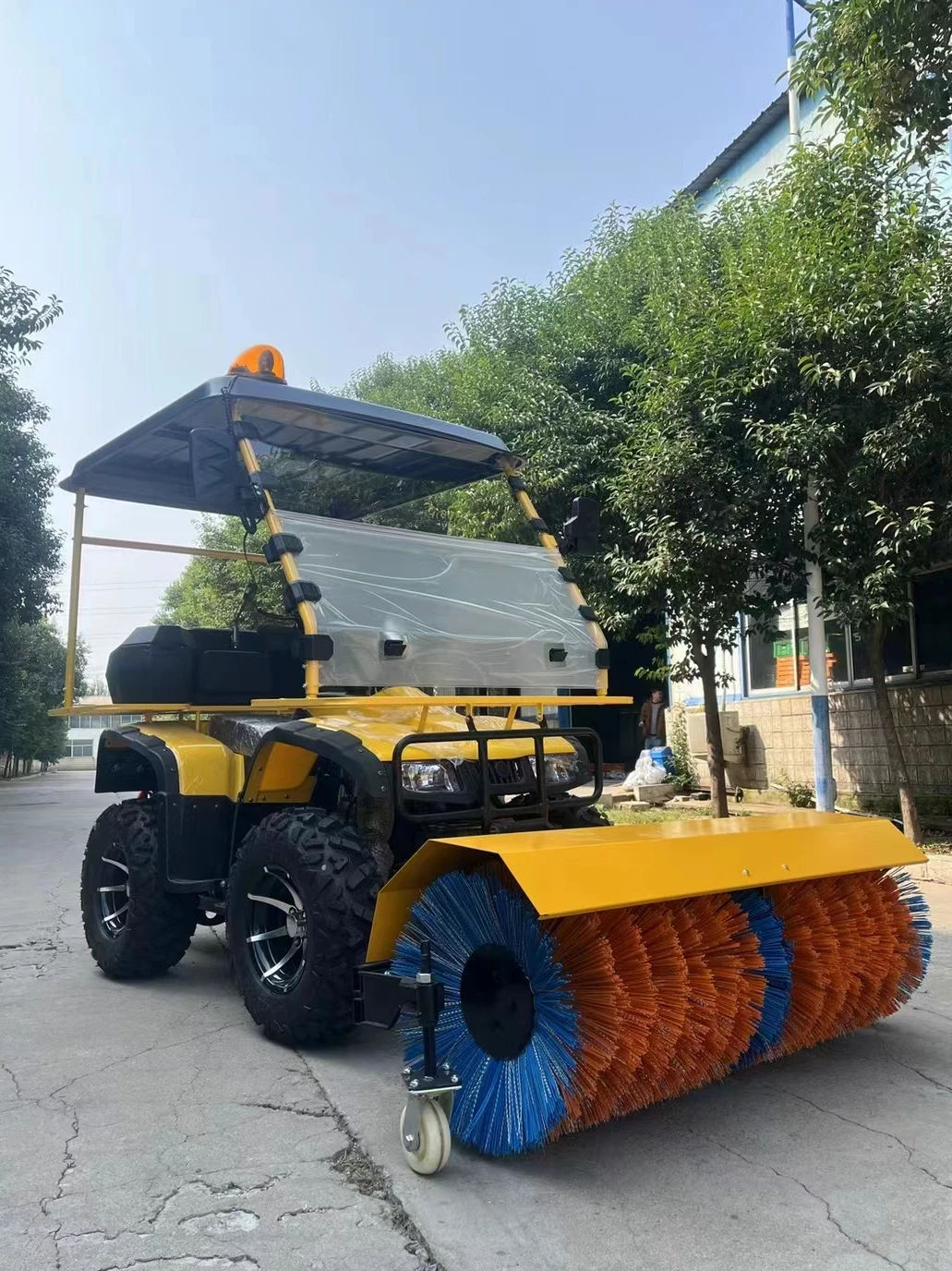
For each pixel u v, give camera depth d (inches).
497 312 482.0
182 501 229.1
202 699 192.4
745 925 131.6
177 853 173.5
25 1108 131.8
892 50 233.6
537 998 112.6
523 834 127.5
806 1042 142.4
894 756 321.4
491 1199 105.5
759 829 138.7
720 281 364.2
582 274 450.0
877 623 312.0
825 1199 105.0
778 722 459.5
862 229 300.2
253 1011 154.3
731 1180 109.3
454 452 194.9
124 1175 112.2
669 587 331.3
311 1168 113.5
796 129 360.5
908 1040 156.6
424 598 162.1
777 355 297.4
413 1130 111.9
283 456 180.1
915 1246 95.6
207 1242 97.7
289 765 162.7
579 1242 96.5
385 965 131.0
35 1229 100.7
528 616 174.9
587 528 188.4
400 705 145.2
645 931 119.6
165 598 252.1
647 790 470.9
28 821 580.1
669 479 312.2
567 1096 109.0
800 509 332.2
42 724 1560.0
